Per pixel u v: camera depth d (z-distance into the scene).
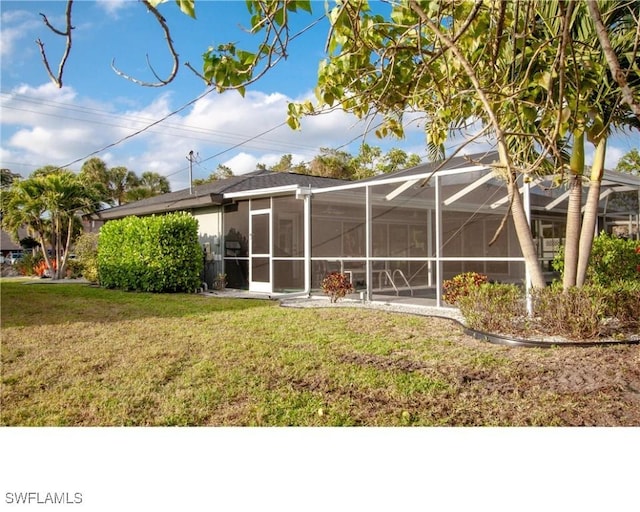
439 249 10.38
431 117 3.37
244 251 15.32
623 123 5.94
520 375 5.17
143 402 4.65
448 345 6.68
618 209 13.52
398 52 2.85
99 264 17.81
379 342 6.88
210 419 4.23
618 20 4.86
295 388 4.92
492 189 12.30
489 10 2.85
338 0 2.55
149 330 8.18
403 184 11.98
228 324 8.63
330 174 30.48
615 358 5.68
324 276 14.86
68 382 5.27
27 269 27.89
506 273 14.61
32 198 23.31
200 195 15.52
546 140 2.19
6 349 6.91
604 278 9.62
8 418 4.33
